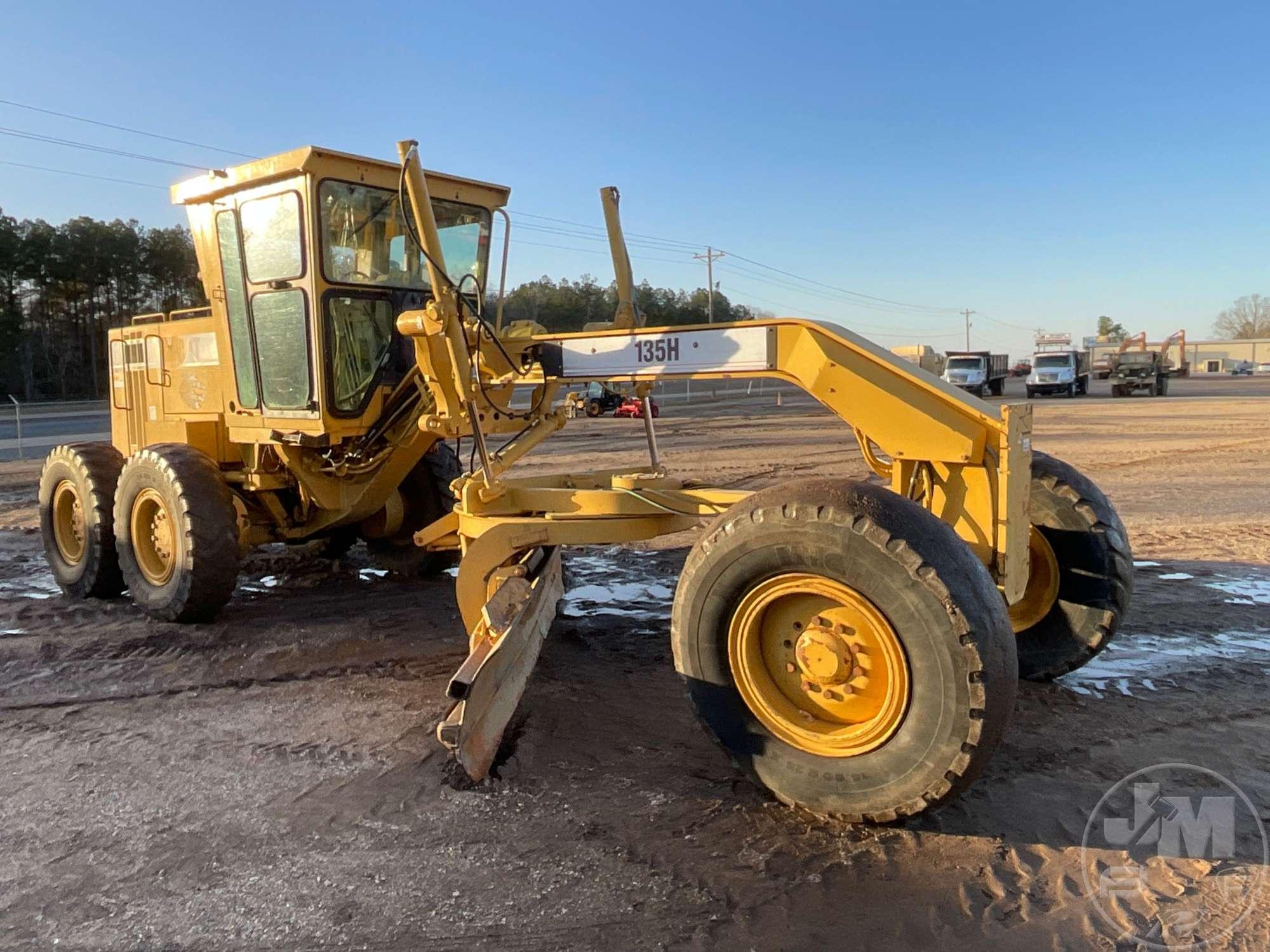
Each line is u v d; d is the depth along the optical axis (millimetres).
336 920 2785
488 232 6773
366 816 3430
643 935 2680
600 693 4652
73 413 34750
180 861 3143
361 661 5266
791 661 3375
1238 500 10086
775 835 3221
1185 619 5680
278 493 6695
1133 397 35844
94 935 2734
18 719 4457
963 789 3012
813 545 3123
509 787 3635
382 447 6219
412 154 4262
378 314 6094
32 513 10703
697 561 3445
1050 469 4547
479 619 4414
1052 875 2941
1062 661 4473
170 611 5891
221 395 6590
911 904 2799
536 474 12914
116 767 3910
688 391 42406
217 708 4578
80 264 56000
